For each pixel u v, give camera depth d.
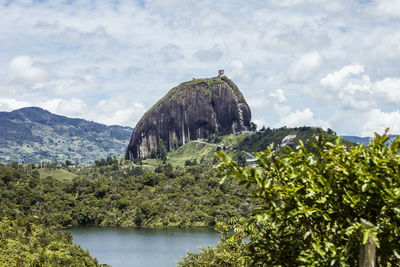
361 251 4.96
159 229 138.25
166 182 171.38
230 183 152.75
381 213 5.41
